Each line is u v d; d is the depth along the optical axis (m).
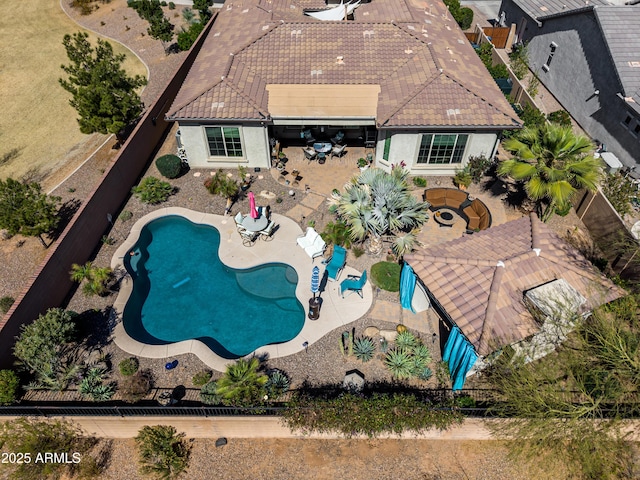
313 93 25.69
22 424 16.06
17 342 16.77
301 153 28.38
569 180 21.98
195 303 20.72
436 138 25.28
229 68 26.75
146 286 21.42
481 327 15.56
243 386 16.16
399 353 18.08
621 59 27.02
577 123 31.88
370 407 15.52
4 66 38.97
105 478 15.84
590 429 14.69
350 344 18.28
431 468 15.95
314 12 33.31
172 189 26.09
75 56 28.05
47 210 22.06
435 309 18.92
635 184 25.14
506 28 39.62
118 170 24.80
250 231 22.23
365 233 22.17
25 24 45.94
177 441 16.56
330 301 20.23
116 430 16.48
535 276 16.77
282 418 15.68
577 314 15.41
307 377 17.70
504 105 25.47
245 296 20.98
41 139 30.84
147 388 17.14
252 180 26.53
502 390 16.12
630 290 20.02
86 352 18.50
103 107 25.95
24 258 22.70
